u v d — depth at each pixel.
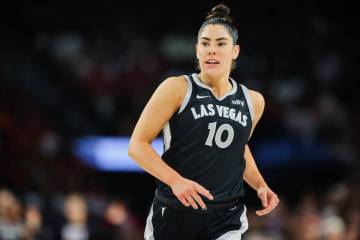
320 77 34.44
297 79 34.22
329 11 33.81
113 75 35.22
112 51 36.81
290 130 30.97
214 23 9.93
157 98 9.77
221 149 9.91
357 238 20.62
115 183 29.05
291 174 29.06
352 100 34.59
